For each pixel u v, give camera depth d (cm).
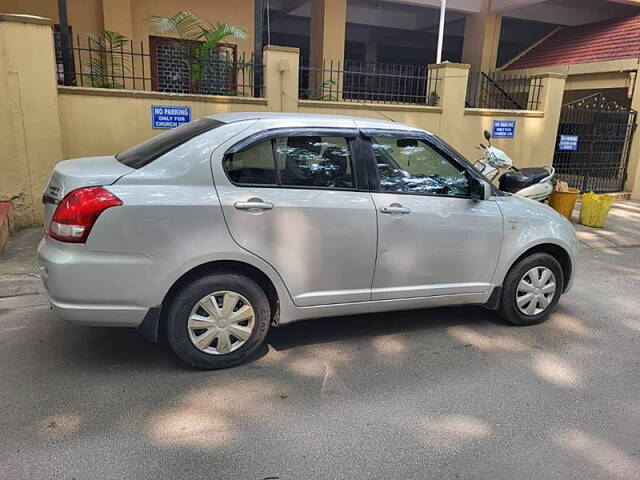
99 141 730
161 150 362
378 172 407
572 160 1277
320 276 388
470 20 1498
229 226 353
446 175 434
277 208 365
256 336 381
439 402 348
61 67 892
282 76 820
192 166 351
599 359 420
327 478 273
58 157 700
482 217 436
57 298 333
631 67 1195
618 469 288
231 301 367
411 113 924
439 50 1049
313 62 1341
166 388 351
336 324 468
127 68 974
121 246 332
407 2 1339
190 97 764
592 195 936
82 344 409
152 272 339
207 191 350
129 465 276
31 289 513
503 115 1005
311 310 395
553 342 449
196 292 356
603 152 1209
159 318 361
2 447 286
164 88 1092
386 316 491
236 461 283
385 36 1770
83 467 273
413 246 412
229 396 345
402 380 375
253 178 367
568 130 1289
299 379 370
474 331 466
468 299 451
